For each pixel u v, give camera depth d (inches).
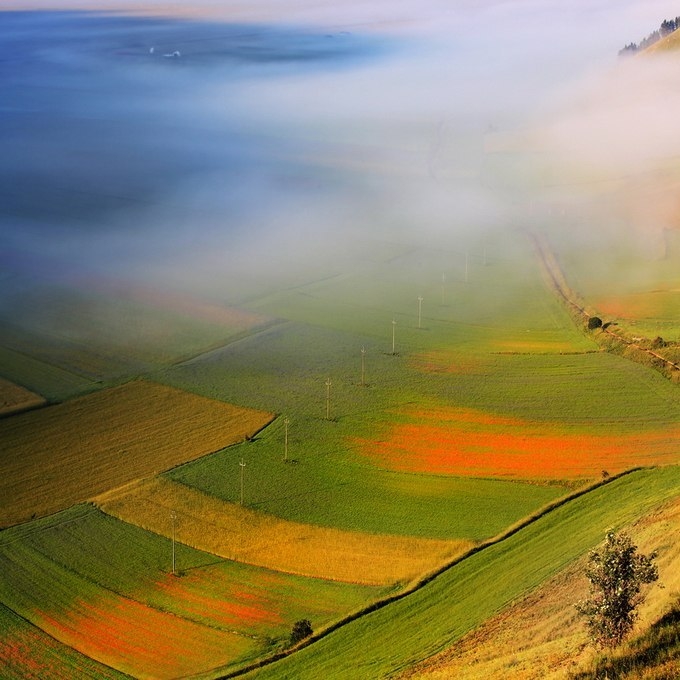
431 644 2224.4
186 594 2588.6
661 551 2303.2
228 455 3356.3
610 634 1804.9
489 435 3452.3
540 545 2655.0
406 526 2871.6
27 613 2524.6
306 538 2839.6
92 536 2883.9
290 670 2223.2
